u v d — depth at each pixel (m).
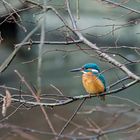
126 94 18.95
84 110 16.94
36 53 19.75
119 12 19.33
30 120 17.42
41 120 17.27
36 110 17.98
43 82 20.16
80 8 20.05
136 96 18.88
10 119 17.03
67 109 18.19
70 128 16.86
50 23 17.69
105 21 19.48
